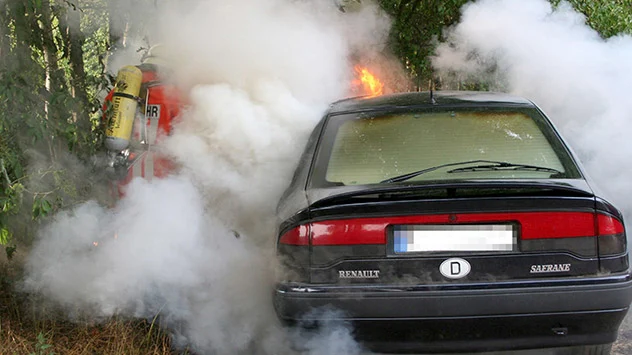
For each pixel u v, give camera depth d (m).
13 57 4.57
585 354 3.84
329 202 3.60
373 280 3.54
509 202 3.51
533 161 3.96
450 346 3.55
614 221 3.56
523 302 3.46
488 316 3.47
